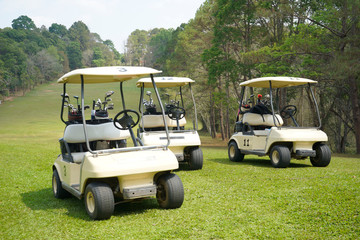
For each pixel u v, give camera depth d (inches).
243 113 409.4
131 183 183.9
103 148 231.9
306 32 738.2
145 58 6584.6
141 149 188.7
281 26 888.3
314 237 145.1
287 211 182.1
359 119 720.3
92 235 155.7
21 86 4092.0
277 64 757.9
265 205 195.5
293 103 1134.4
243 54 812.6
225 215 179.0
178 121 357.4
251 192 229.9
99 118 232.8
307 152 340.2
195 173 322.3
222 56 1015.0
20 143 765.3
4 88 3727.9
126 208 202.4
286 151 339.9
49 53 5447.8
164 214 184.2
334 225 157.5
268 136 352.5
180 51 1448.1
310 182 252.5
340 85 838.5
